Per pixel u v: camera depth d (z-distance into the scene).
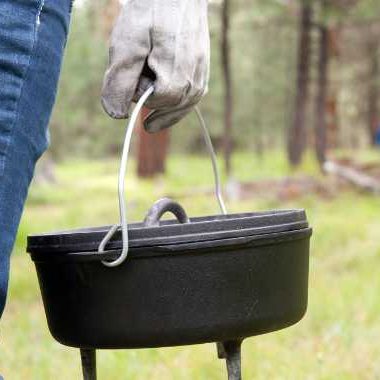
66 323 2.08
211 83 39.31
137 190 23.83
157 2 2.17
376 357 4.38
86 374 2.24
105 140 44.34
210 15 24.89
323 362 4.20
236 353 2.20
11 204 1.98
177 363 4.25
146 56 2.18
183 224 2.00
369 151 40.81
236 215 2.52
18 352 4.66
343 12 21.39
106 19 19.00
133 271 1.98
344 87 44.69
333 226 11.27
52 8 2.04
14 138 1.98
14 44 1.98
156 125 2.28
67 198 23.22
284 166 31.86
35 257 2.10
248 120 47.16
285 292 2.13
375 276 7.33
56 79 2.08
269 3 24.73
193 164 38.81
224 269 2.01
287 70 41.09
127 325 2.00
